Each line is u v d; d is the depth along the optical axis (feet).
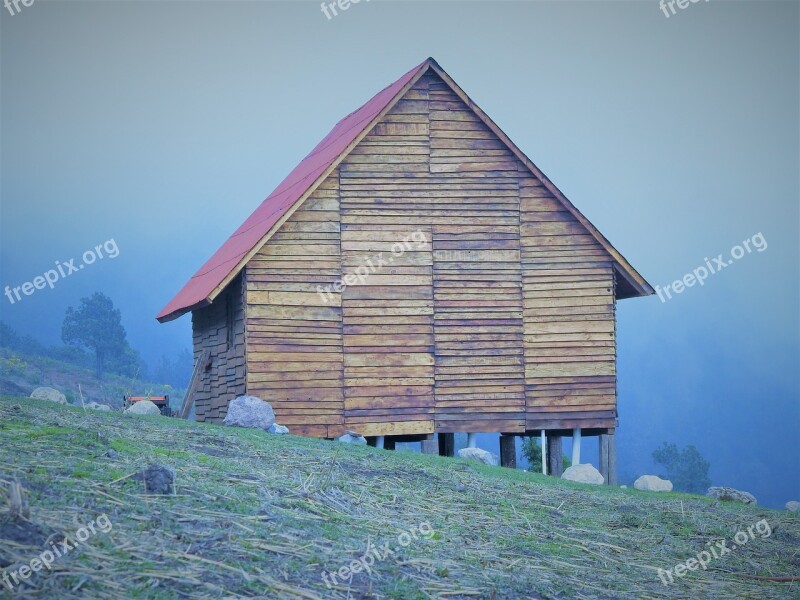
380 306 91.91
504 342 93.71
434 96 94.58
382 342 91.66
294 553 36.63
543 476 76.33
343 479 53.01
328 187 92.02
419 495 53.67
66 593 28.96
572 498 62.18
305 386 89.66
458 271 93.56
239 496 42.60
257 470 50.21
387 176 93.20
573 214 95.04
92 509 36.04
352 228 92.12
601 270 95.20
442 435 108.78
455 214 93.91
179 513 37.99
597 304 94.94
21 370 241.96
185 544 34.78
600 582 42.57
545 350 94.22
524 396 93.50
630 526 55.77
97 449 45.01
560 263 94.94
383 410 91.04
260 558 35.06
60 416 56.70
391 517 46.62
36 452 42.45
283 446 62.90
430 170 93.86
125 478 40.50
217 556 34.27
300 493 46.65
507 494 59.57
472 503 54.19
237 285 94.73
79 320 420.77
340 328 91.04
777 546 55.67
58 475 39.24
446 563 40.37
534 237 94.84
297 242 90.89
